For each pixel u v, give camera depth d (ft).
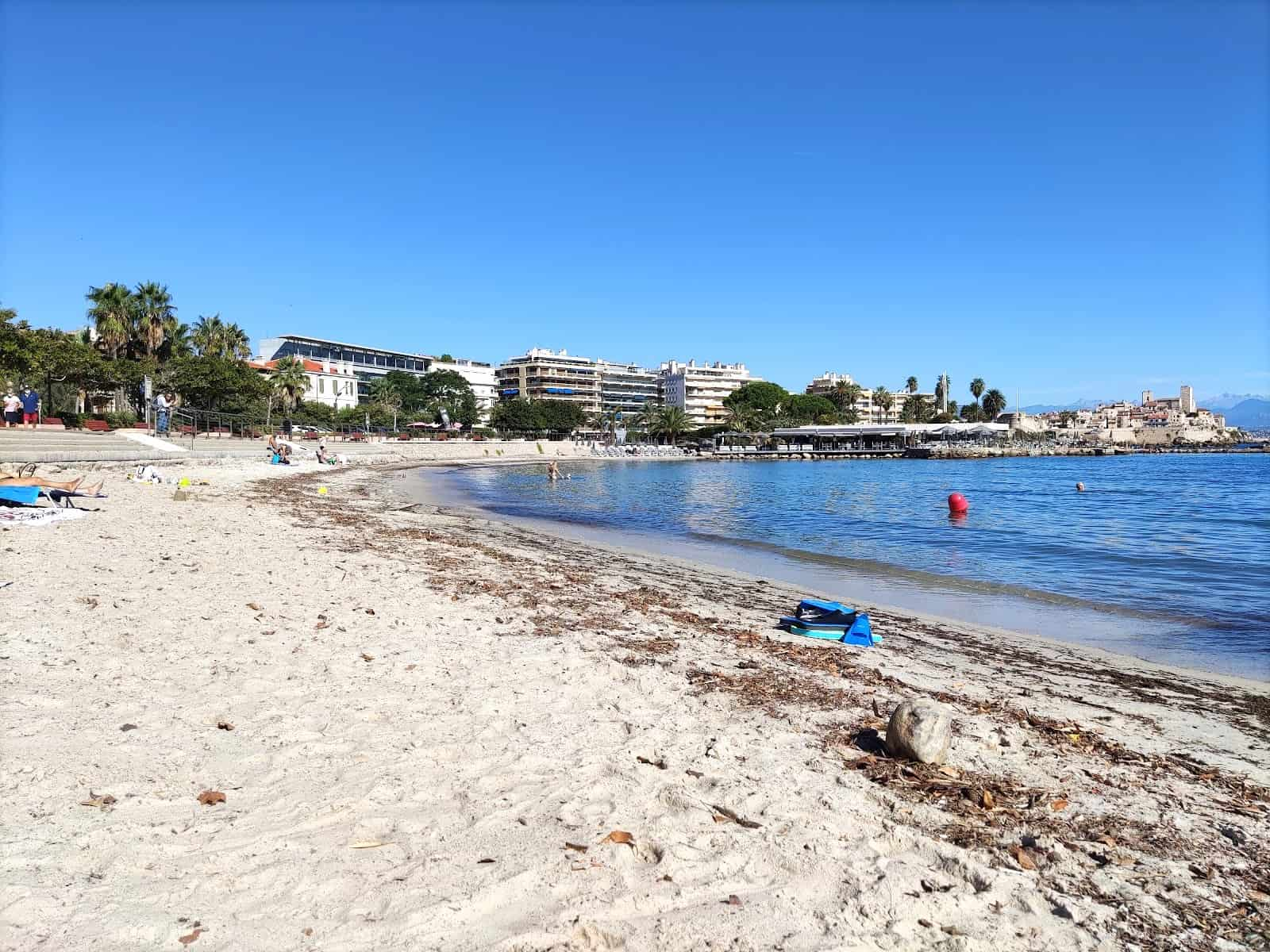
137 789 13.93
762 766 17.54
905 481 204.64
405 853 12.51
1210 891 13.61
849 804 15.74
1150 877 13.92
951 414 575.38
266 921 10.39
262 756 16.02
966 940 11.18
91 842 11.95
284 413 251.19
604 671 24.80
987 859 14.03
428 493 131.44
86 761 14.82
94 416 152.66
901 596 47.34
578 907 11.23
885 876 12.82
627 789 15.72
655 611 37.17
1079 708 25.45
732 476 230.27
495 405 466.29
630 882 12.07
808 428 425.69
